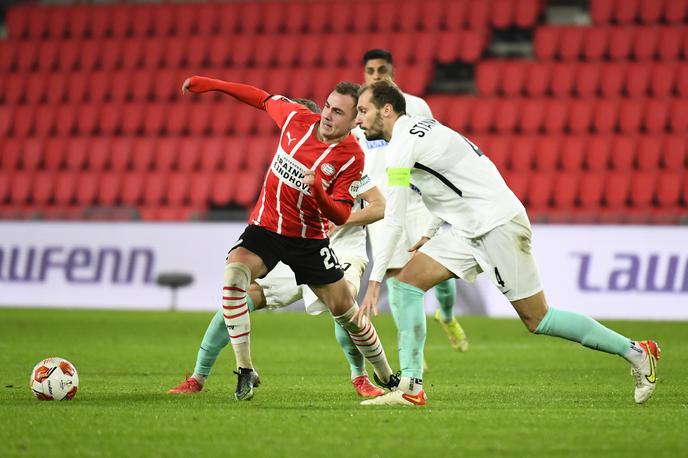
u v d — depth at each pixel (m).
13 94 91.38
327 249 26.28
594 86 85.00
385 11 91.62
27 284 71.50
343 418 22.88
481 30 89.69
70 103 89.81
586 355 42.41
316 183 23.59
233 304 25.83
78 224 71.38
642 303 63.66
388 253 24.88
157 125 87.50
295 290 29.86
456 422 22.39
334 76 88.12
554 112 82.69
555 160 79.38
